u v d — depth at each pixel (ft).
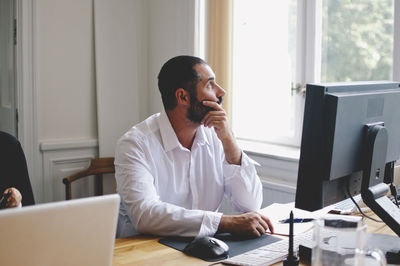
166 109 6.28
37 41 10.29
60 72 10.67
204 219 5.27
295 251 4.57
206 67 6.14
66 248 3.22
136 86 11.59
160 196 6.35
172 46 11.03
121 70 11.34
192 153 6.42
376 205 4.43
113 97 11.24
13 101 10.50
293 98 9.70
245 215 5.35
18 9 10.03
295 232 5.33
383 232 5.21
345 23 8.81
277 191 9.03
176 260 4.53
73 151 10.88
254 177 6.41
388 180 5.08
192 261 4.51
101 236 3.38
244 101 10.66
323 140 4.05
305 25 9.33
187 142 6.45
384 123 4.63
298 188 4.26
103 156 11.12
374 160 4.39
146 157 6.10
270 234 5.32
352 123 4.20
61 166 10.75
